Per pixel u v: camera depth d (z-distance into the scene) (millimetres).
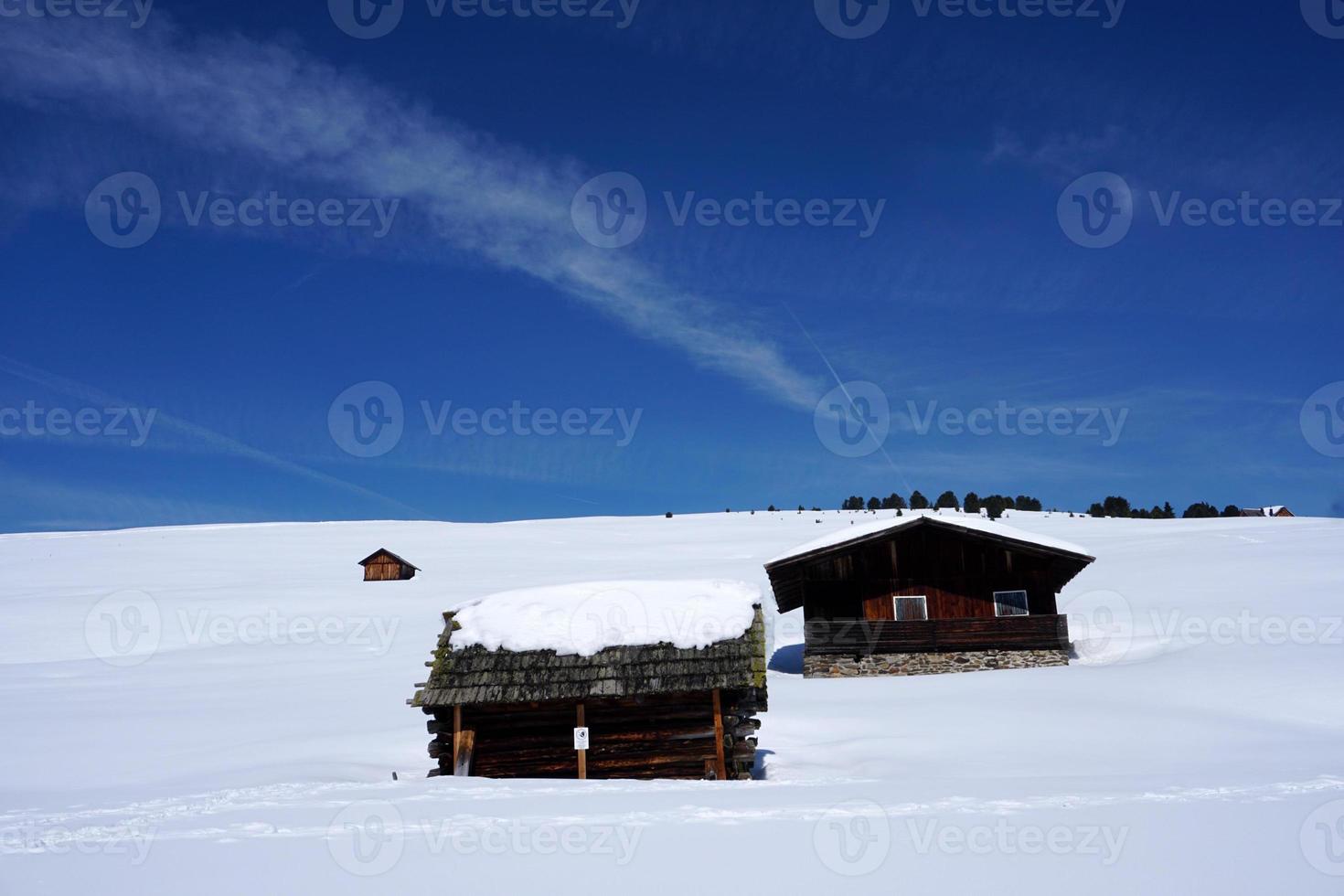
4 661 41438
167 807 11797
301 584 65750
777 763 17125
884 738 18531
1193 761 14930
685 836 9156
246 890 7465
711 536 96188
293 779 15133
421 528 110625
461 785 13461
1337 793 11000
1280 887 7109
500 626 17609
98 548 91125
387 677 32031
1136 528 83250
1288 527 68250
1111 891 7098
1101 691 22969
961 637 30203
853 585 31406
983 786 12211
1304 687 21094
